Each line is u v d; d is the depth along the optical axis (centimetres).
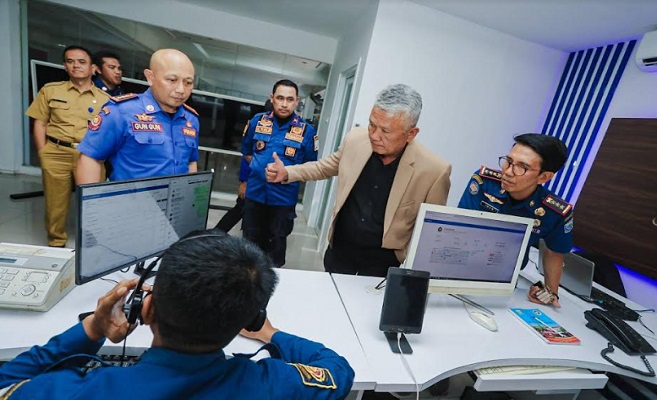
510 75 322
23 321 83
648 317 161
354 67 329
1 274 87
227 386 47
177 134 148
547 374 110
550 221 144
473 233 124
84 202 80
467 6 268
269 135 243
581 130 310
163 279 44
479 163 341
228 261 44
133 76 403
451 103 315
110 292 61
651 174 240
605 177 271
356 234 153
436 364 98
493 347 112
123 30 387
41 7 362
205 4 386
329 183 370
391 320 103
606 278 220
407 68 295
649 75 261
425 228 118
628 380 163
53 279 89
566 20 262
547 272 155
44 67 381
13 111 389
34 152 412
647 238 239
